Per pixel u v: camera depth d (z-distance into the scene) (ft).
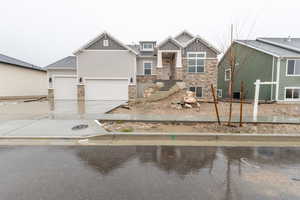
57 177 9.23
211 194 7.98
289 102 47.03
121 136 15.99
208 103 43.78
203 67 54.90
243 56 58.65
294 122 20.86
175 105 34.76
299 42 59.98
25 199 7.45
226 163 11.19
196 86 55.11
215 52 54.60
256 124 20.74
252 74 55.36
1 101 50.98
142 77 60.80
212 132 17.30
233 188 8.45
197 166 10.74
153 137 16.02
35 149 13.19
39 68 75.00
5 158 11.51
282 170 10.32
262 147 14.17
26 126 18.86
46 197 7.61
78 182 8.80
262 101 47.73
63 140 15.43
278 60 46.62
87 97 54.19
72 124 19.75
